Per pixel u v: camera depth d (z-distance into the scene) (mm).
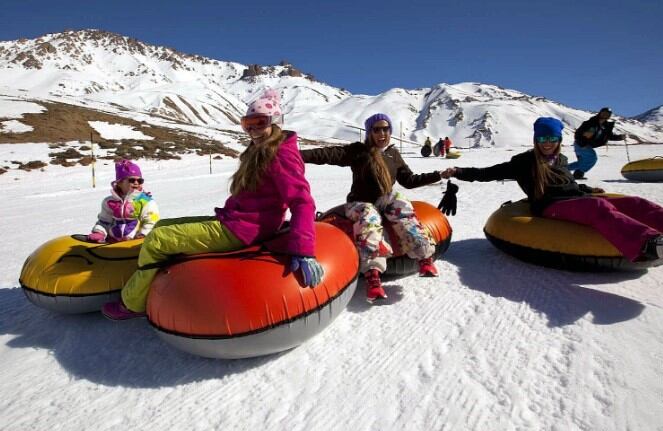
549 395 2170
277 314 2393
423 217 3789
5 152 23609
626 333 2639
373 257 3148
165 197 11125
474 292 3406
